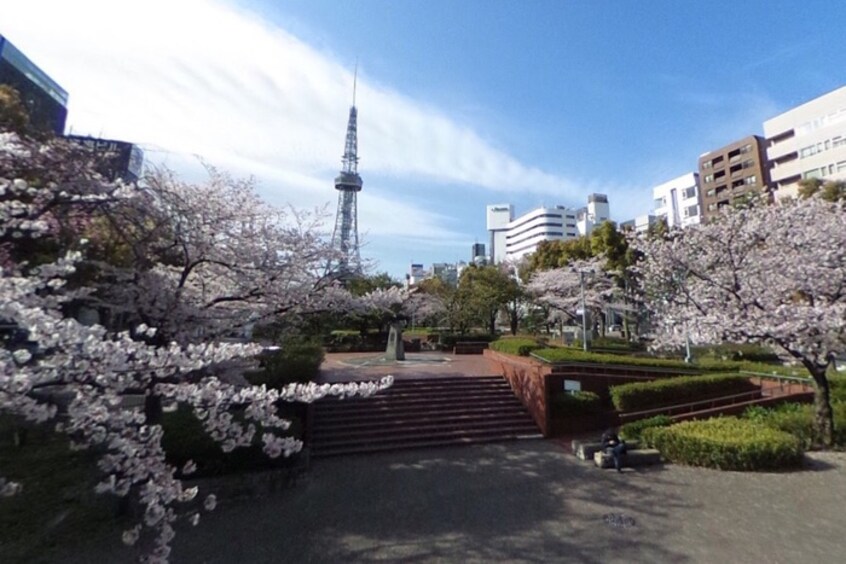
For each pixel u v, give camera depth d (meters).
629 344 27.34
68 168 7.21
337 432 12.52
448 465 10.89
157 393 5.33
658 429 11.37
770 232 11.77
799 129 41.91
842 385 14.47
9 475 8.88
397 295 12.73
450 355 26.27
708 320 11.32
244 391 5.11
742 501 8.30
